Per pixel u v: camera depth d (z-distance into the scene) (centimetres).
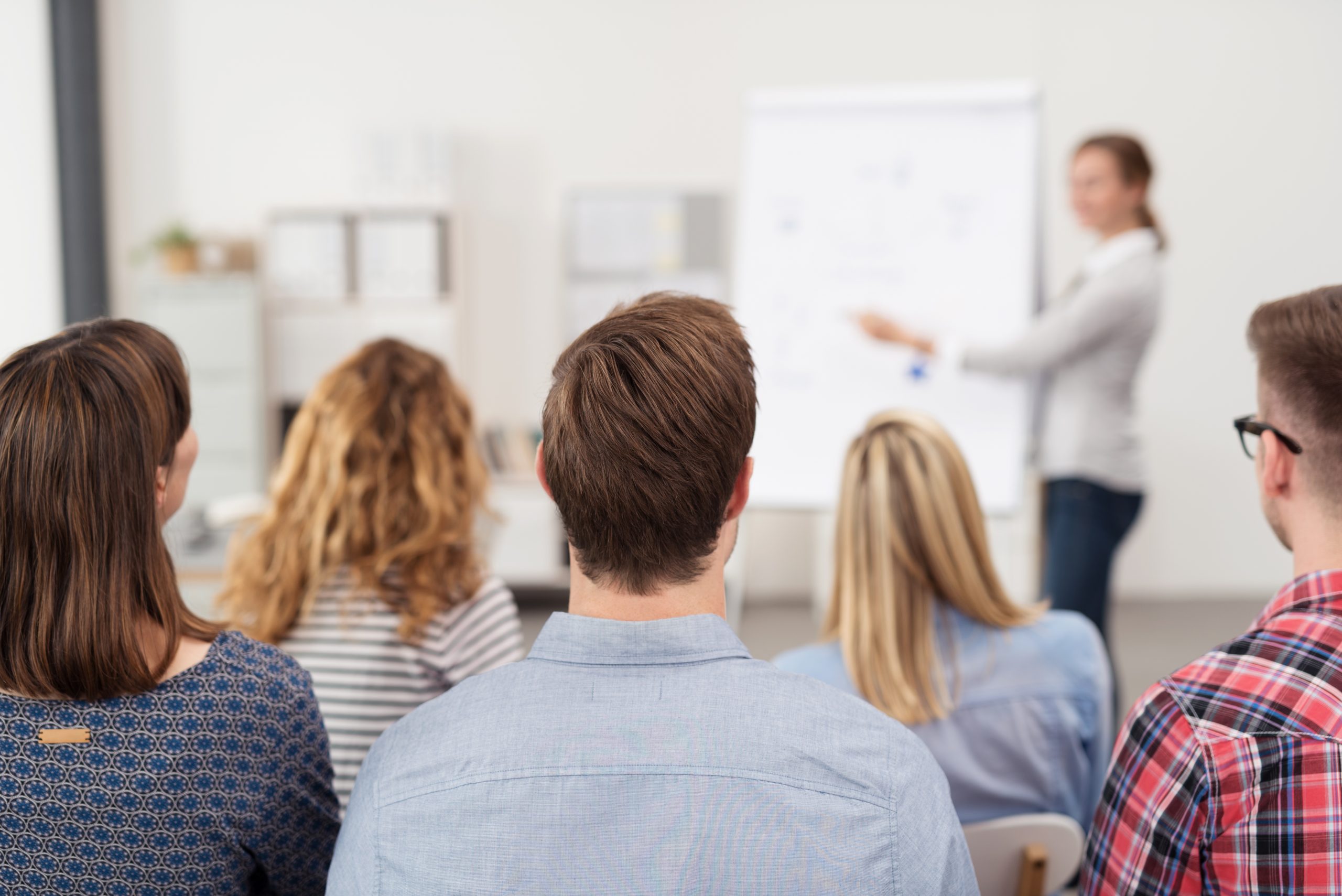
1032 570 406
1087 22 477
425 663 120
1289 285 488
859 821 58
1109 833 80
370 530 123
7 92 438
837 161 264
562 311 502
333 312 473
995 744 121
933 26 482
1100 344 248
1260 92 478
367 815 63
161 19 488
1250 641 75
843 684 124
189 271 473
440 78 493
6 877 76
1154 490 497
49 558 74
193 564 263
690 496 63
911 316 259
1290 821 69
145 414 79
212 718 77
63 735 74
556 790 59
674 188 493
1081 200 254
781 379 264
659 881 57
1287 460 79
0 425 74
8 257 438
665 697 62
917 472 121
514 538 470
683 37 489
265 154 495
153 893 77
